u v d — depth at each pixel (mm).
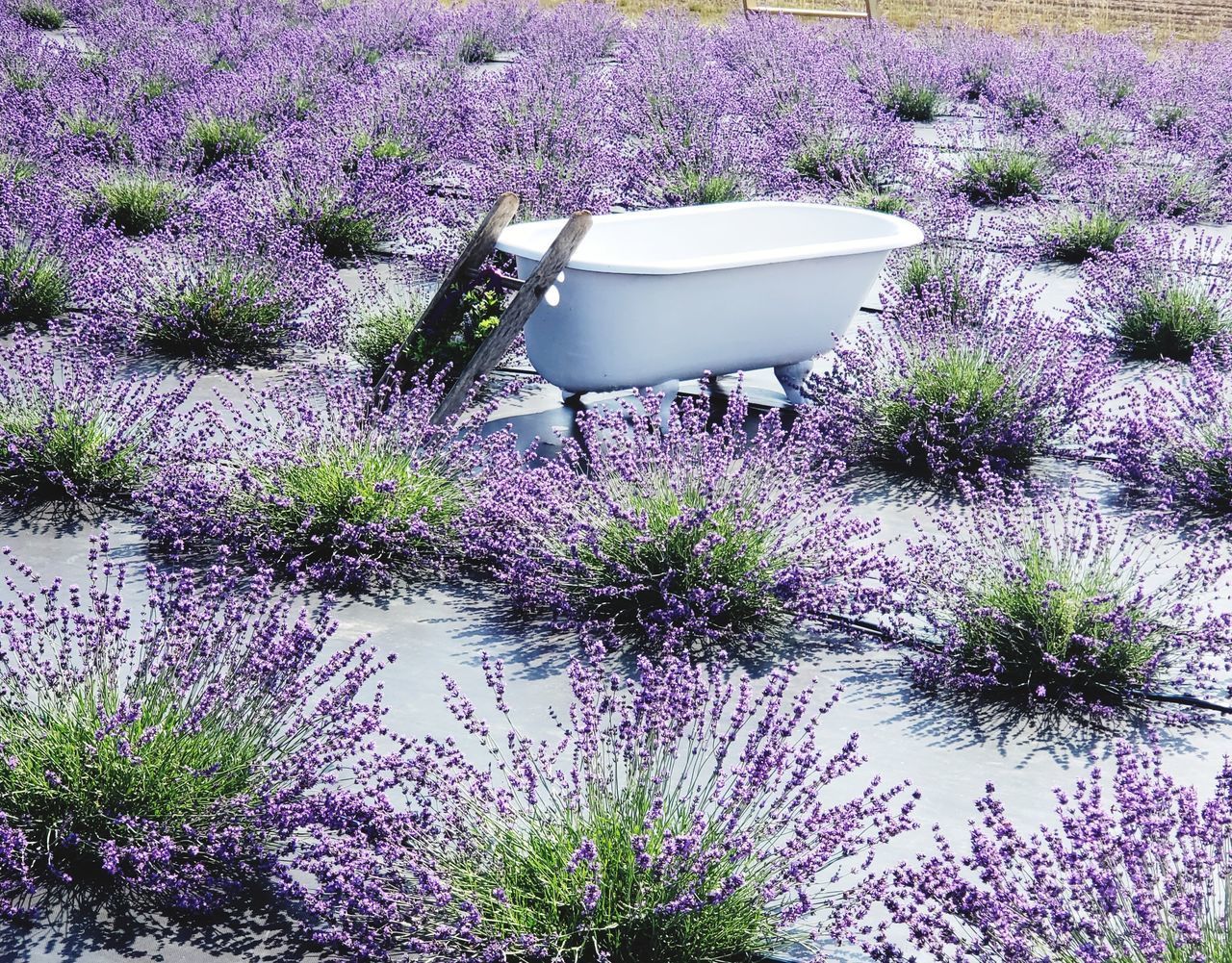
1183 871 2211
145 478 4355
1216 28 22047
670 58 13953
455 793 2459
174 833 2512
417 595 3791
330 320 5879
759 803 2498
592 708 2613
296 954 2354
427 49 16000
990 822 2326
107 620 2826
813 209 5926
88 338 5473
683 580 3584
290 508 3936
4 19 15219
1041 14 23078
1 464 4266
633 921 2275
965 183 10180
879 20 19000
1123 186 8773
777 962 2352
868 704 3307
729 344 5117
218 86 10938
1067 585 3498
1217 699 3318
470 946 2250
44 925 2395
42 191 7062
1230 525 4355
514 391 4684
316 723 2787
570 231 4672
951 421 4805
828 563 3689
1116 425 5188
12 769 2533
